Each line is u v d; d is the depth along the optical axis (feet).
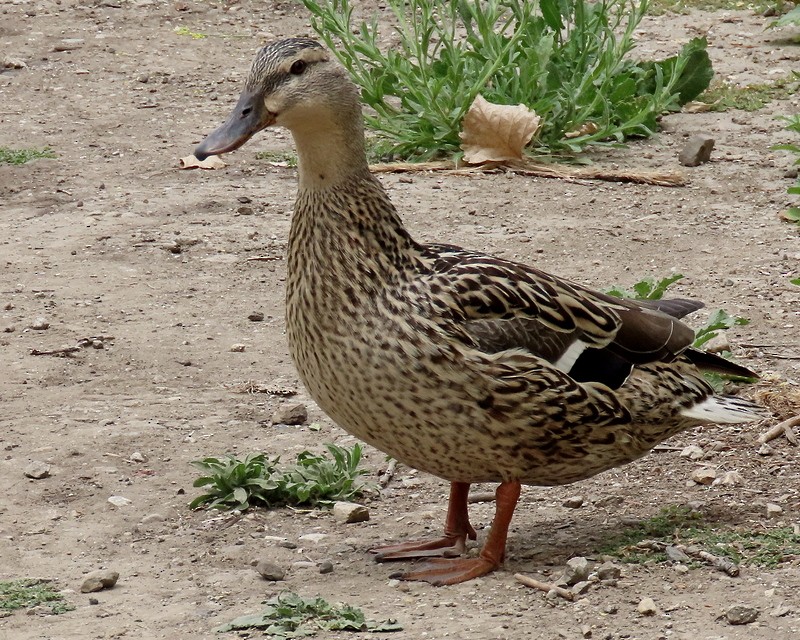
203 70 79.25
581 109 65.41
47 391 40.32
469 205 57.62
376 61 71.46
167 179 61.98
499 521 28.04
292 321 27.99
